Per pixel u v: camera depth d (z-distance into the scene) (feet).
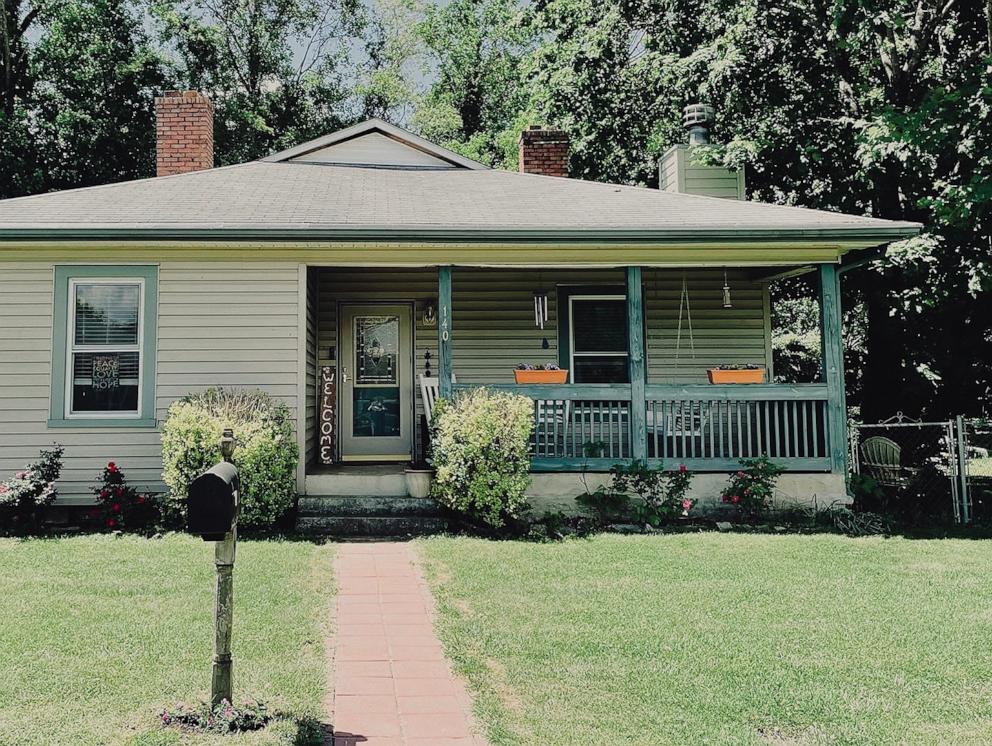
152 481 28.45
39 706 12.39
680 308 37.29
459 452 27.02
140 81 77.66
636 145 60.23
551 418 31.63
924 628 17.13
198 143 39.88
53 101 74.13
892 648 15.85
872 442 36.58
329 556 23.63
